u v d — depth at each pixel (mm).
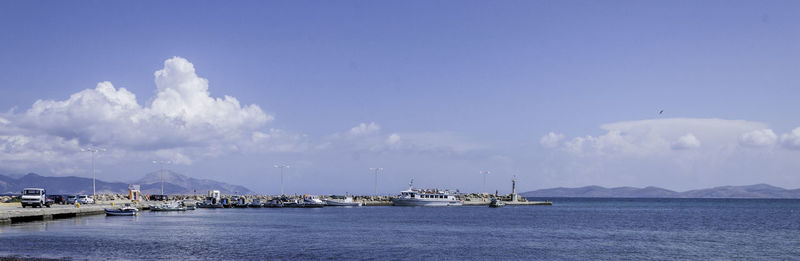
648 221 119312
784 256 58688
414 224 99625
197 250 58062
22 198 104812
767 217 141875
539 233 83188
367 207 187625
